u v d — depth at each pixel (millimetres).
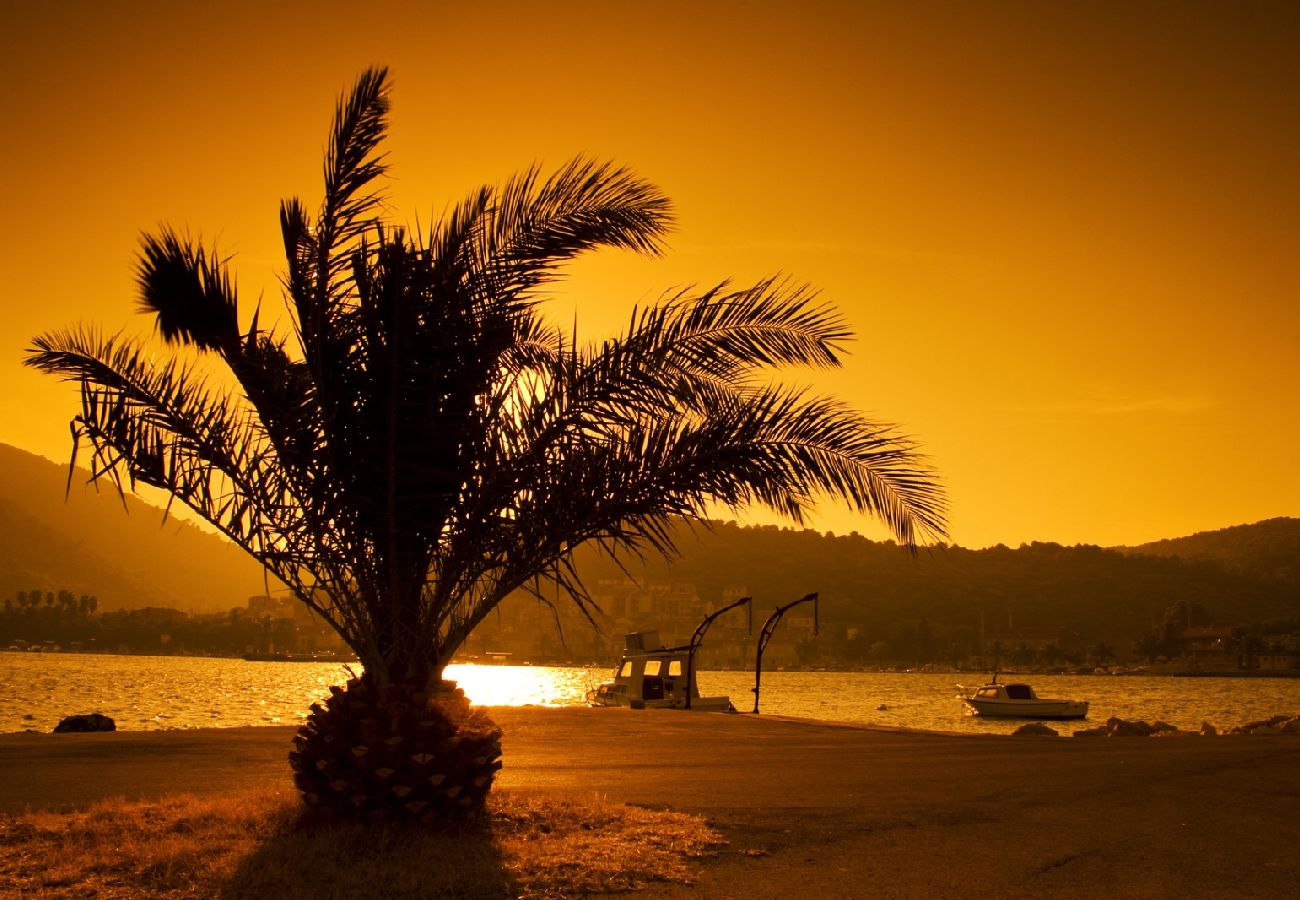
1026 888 6742
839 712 84812
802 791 10883
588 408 8695
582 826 8547
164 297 8953
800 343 8797
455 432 8625
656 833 8281
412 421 8453
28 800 9570
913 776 12242
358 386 8562
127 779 11086
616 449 8703
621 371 8617
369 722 8250
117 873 6871
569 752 14992
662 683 33125
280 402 8500
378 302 8391
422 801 8156
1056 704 64625
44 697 80312
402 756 8180
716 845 7977
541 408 8758
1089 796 10555
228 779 11164
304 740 8500
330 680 140875
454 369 8625
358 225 8484
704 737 17797
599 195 8773
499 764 8641
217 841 7676
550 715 21281
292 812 8562
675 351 8672
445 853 7453
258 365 8648
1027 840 8258
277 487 8609
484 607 8930
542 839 8086
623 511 8633
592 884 6773
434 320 8453
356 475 8617
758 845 8055
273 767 12195
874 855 7711
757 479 8617
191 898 6379
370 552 8719
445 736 8344
